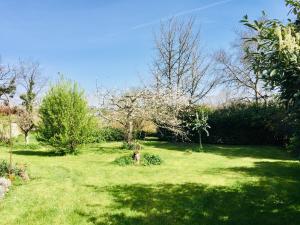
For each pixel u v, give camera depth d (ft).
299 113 20.47
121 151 76.95
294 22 19.10
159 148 86.99
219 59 153.89
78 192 38.04
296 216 30.12
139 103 78.48
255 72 19.31
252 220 29.09
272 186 41.47
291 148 34.99
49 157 67.92
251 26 17.95
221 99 154.61
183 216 30.25
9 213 30.32
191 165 58.49
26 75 154.51
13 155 70.54
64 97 70.85
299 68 17.97
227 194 37.70
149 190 39.47
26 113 94.89
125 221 28.84
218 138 103.14
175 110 91.25
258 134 99.14
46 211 31.07
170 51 124.98
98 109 79.66
